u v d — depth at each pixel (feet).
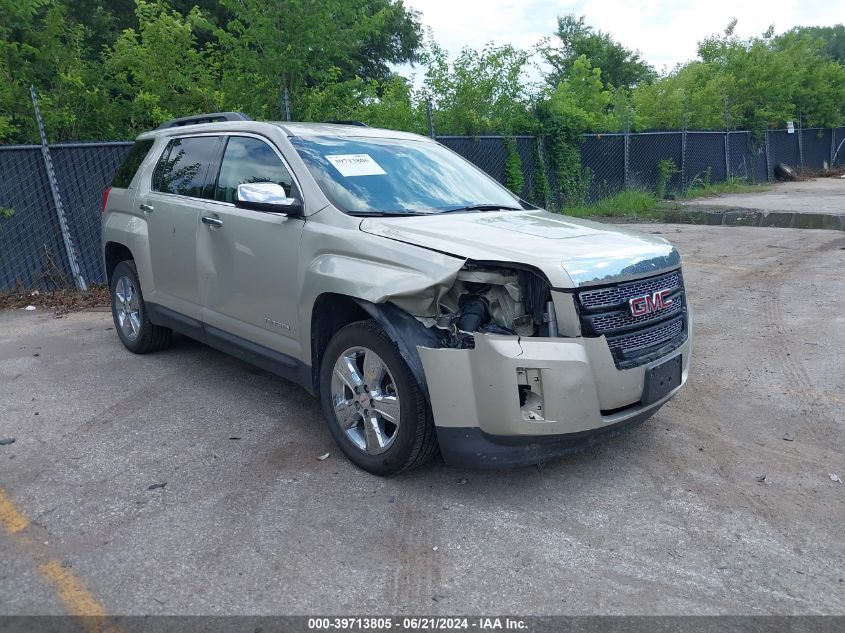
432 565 10.34
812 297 26.07
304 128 16.01
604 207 52.95
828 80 98.32
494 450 11.53
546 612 9.34
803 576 10.23
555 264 11.34
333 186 14.26
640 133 58.70
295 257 13.97
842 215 49.34
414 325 11.87
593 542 11.03
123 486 12.57
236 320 16.02
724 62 84.33
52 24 32.01
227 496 12.25
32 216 28.35
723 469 13.55
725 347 20.85
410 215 14.15
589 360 11.32
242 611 9.23
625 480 13.09
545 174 49.24
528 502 12.24
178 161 18.53
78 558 10.34
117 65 35.45
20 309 26.66
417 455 12.28
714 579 10.12
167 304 18.42
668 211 53.98
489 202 16.03
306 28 32.27
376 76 88.58
